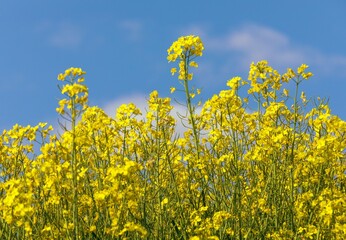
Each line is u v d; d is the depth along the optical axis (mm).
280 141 2162
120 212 1846
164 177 2160
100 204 1902
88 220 2025
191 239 1922
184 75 2160
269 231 2146
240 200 2092
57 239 1925
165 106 2145
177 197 2084
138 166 1837
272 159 2180
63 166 1915
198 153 2168
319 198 2033
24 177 2018
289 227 2156
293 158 2162
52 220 1992
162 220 2041
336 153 2059
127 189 1838
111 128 2127
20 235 2037
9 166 2189
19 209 1802
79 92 1915
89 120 2117
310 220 2102
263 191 2166
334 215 2002
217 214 2006
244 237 2072
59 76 1927
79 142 1913
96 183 2084
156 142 2123
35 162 2055
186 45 2146
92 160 2170
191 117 2168
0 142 2162
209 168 2170
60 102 1916
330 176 2186
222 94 2182
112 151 2145
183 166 2189
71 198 1937
